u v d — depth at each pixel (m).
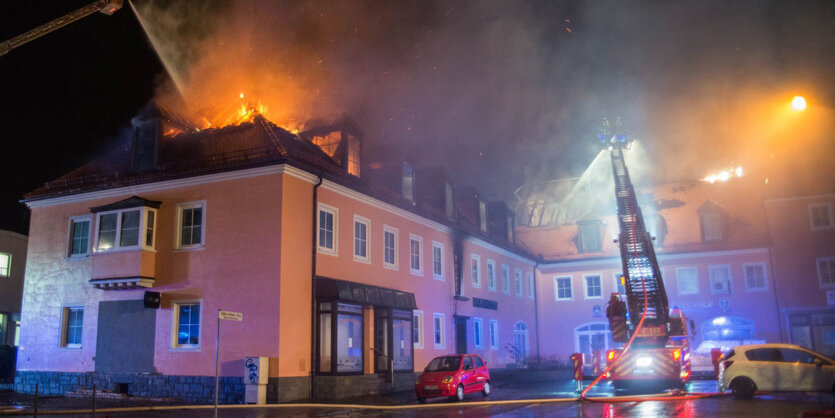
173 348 20.20
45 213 23.67
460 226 30.92
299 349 19.55
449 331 29.16
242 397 18.78
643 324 21.75
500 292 35.50
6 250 30.25
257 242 19.64
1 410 16.16
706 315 37.22
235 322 19.45
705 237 38.16
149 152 22.14
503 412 15.47
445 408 17.19
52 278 22.89
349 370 21.48
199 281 20.23
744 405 14.70
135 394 20.42
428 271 28.11
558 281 41.50
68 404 18.59
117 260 20.94
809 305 34.88
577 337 40.16
